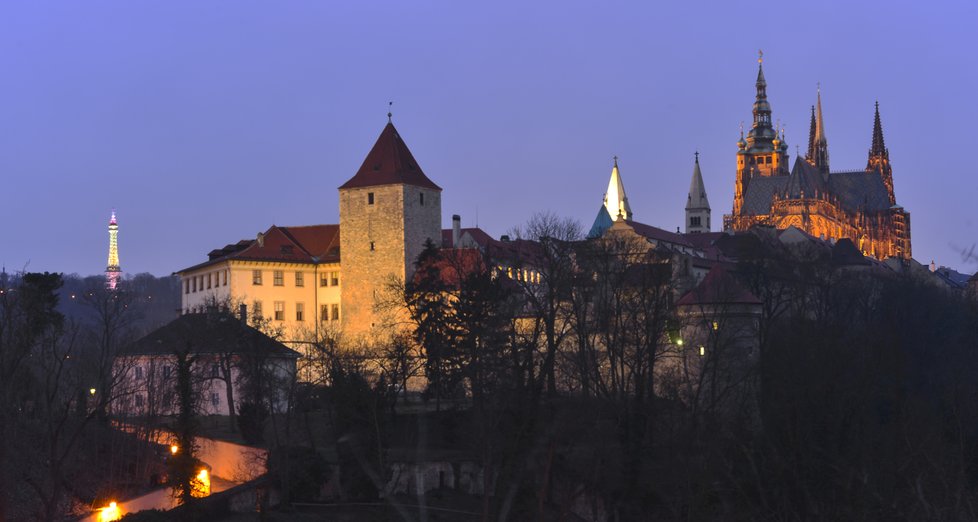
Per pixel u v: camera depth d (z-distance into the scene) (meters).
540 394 109.94
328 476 105.06
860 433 108.94
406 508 98.19
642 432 110.44
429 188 182.75
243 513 100.62
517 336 122.56
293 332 180.12
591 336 138.25
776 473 99.94
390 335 154.12
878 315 167.12
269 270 185.88
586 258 132.62
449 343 123.69
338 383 107.56
